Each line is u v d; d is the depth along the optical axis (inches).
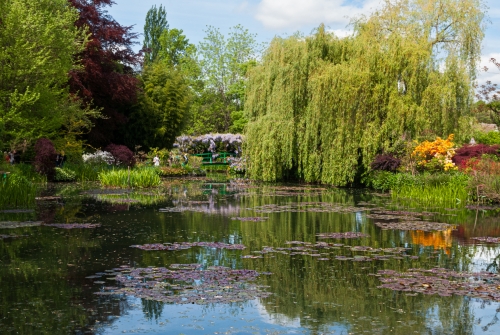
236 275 289.9
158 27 2511.1
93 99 1096.8
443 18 976.3
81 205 605.3
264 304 239.8
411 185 753.0
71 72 987.3
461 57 938.1
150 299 243.3
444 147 772.6
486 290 263.0
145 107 1315.2
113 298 245.6
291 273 296.0
